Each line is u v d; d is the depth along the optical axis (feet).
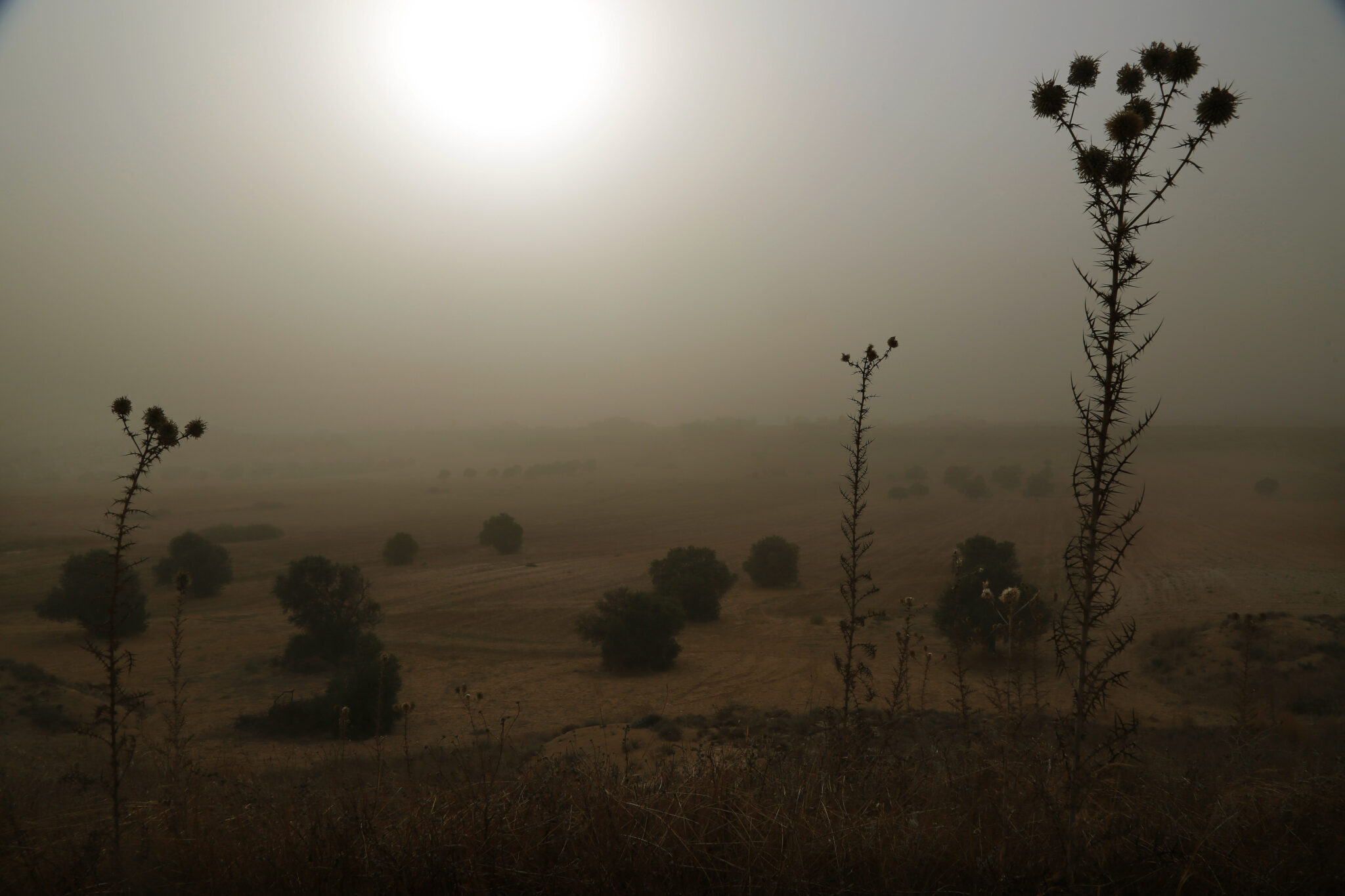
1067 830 9.78
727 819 11.11
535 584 153.17
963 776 13.62
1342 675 56.75
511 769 15.60
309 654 91.45
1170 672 66.13
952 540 215.31
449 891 9.97
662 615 88.48
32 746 39.04
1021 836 10.40
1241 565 148.15
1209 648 70.13
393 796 14.11
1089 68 9.27
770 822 10.78
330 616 92.68
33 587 139.64
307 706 59.36
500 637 108.37
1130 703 55.11
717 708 61.21
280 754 43.29
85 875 10.75
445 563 187.42
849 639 17.47
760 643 101.09
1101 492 9.22
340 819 12.00
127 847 11.96
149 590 140.77
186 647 97.66
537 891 9.81
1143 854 9.73
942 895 9.38
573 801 11.80
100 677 78.23
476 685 80.48
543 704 70.85
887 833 10.55
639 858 10.07
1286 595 107.04
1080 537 9.46
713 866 9.91
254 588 148.66
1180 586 123.13
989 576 75.56
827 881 9.69
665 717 53.98
